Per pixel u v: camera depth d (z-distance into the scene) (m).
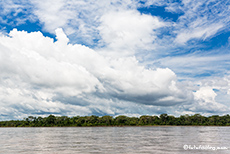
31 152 47.91
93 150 50.12
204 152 47.09
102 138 82.50
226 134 104.56
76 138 83.38
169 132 124.69
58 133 120.69
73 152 47.56
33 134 112.56
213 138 80.12
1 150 50.91
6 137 91.38
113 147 55.09
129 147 55.00
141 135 98.69
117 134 107.12
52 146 57.84
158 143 63.50
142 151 48.38
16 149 52.59
